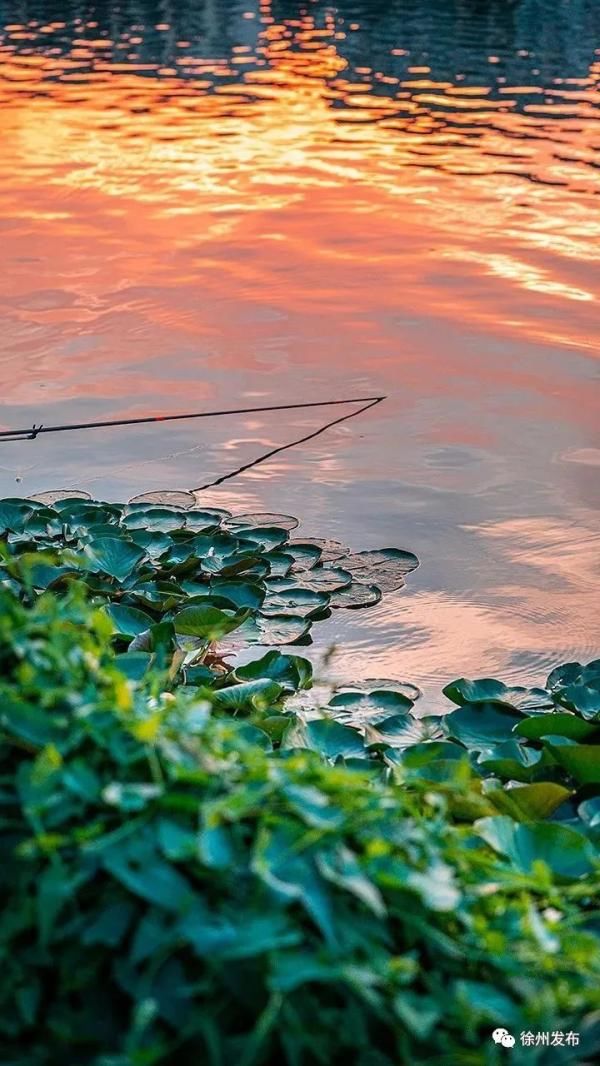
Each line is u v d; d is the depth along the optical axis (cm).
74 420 575
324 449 550
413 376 634
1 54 1662
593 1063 170
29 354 652
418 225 896
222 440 559
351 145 1139
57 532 454
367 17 1942
